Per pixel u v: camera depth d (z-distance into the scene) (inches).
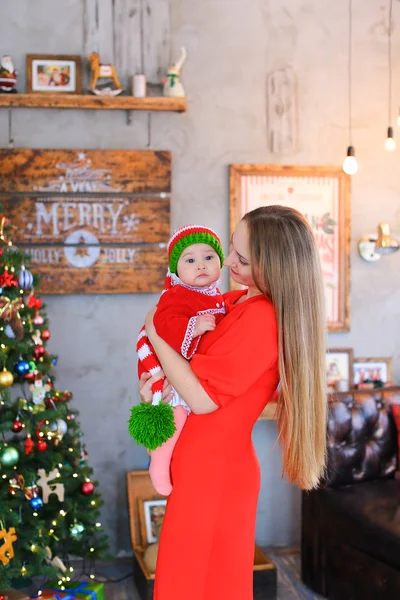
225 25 144.8
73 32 140.3
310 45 147.2
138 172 141.0
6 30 138.7
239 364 63.7
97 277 140.8
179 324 65.6
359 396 130.0
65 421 122.1
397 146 150.6
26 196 138.4
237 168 144.4
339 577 119.3
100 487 144.9
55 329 142.5
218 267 71.4
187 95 144.1
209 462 65.9
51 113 140.3
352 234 150.3
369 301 151.6
